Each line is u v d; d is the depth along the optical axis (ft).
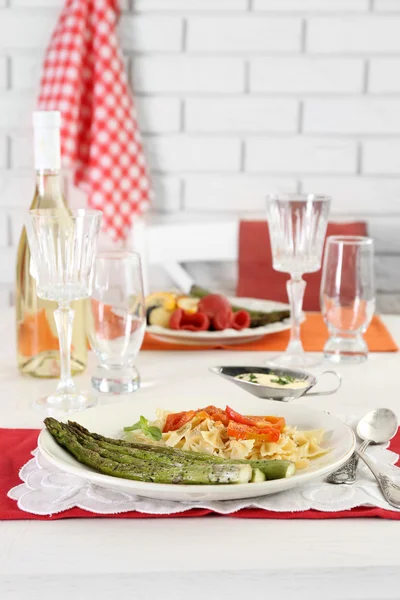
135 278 3.80
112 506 2.45
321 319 5.27
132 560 2.20
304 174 7.46
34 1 7.16
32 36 7.22
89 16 6.86
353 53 7.27
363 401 3.64
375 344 4.64
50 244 3.40
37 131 3.83
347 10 7.20
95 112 6.90
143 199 7.18
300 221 4.13
